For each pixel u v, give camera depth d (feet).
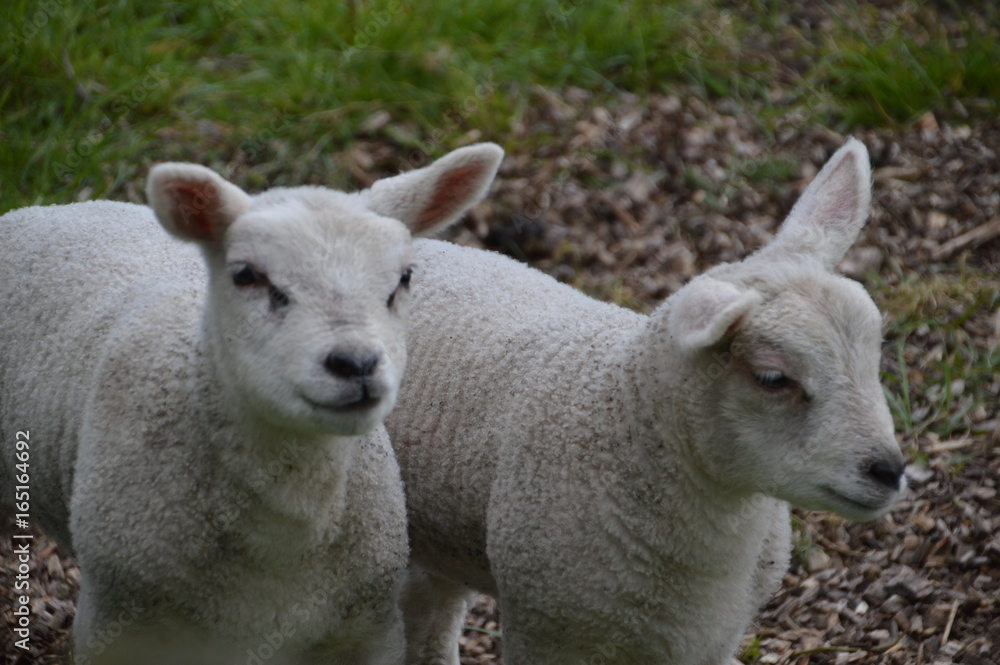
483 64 35.94
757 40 38.93
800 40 39.11
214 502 17.07
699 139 34.96
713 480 17.38
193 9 37.45
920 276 31.65
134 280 19.79
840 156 18.90
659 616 18.07
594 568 17.79
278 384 15.64
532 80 35.96
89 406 18.17
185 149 33.22
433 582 22.58
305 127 33.86
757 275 16.85
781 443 16.55
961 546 24.82
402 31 36.27
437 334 20.22
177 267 20.03
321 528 17.37
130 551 17.20
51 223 21.50
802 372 16.28
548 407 18.39
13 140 32.71
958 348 29.32
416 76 35.73
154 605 17.46
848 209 18.44
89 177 32.07
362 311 15.69
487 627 25.07
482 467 19.16
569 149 34.27
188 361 17.43
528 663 18.93
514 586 18.54
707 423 16.90
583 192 33.17
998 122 35.99
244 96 34.65
